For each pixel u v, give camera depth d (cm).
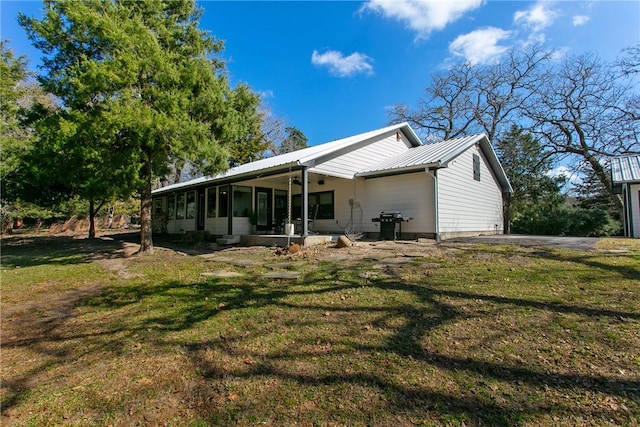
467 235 1278
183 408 217
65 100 782
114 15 750
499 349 278
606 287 421
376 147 1328
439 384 232
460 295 416
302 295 455
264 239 1145
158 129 743
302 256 786
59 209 2108
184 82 826
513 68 2112
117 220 2747
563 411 200
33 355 312
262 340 317
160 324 376
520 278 482
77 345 331
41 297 524
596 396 213
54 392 244
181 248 1130
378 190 1223
